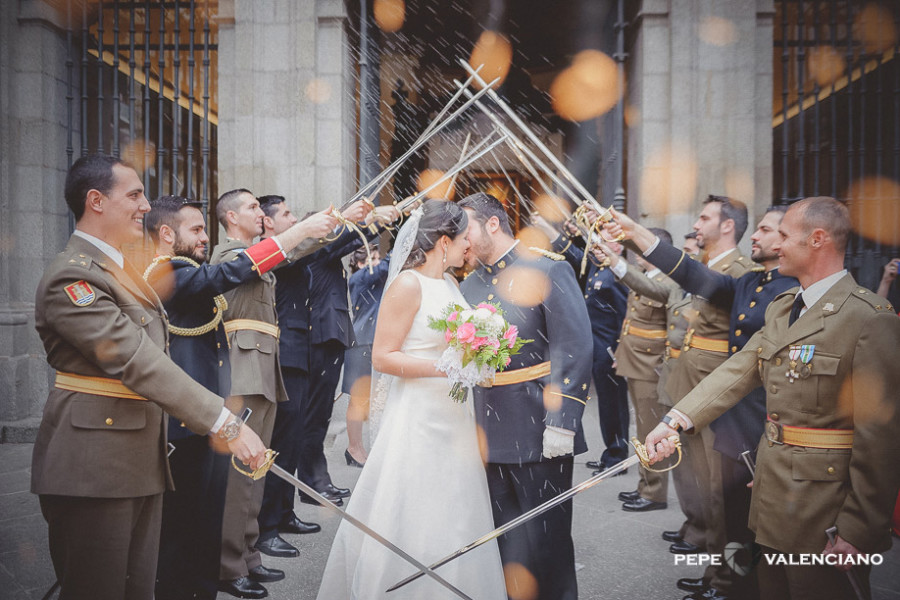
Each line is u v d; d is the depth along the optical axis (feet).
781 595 6.58
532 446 8.14
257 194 19.49
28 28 19.51
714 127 19.22
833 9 18.85
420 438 7.82
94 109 23.47
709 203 11.20
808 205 6.40
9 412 19.03
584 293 16.93
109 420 6.29
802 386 6.21
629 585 10.07
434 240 8.18
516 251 8.73
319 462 14.37
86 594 6.27
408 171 29.55
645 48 19.49
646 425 14.06
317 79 19.45
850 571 5.80
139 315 6.57
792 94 28.32
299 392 12.03
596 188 28.32
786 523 6.21
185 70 26.96
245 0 19.24
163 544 8.50
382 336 8.01
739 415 8.95
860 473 5.80
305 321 12.23
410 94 29.40
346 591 8.05
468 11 28.17
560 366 8.02
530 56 30.45
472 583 7.59
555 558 8.14
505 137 9.46
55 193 20.08
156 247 9.19
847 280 6.29
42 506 6.38
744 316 9.12
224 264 8.61
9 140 19.43
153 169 27.35
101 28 20.02
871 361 5.82
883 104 23.79
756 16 19.35
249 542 10.24
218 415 6.34
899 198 18.86
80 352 6.25
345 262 19.22
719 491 9.87
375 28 24.26
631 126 21.11
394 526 7.58
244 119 19.45
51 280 6.16
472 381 7.43
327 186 19.52
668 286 13.06
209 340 9.13
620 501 14.19
